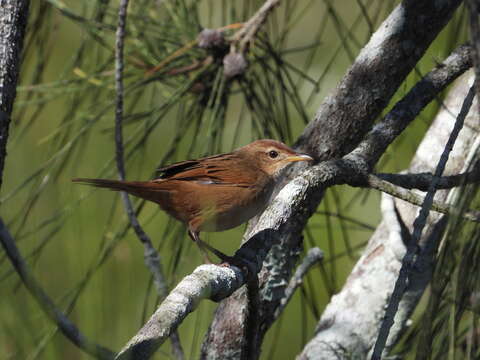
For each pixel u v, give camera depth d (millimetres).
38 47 8617
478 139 7023
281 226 6246
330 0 9086
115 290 5203
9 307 3592
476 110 7590
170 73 8297
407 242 7738
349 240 10961
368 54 7273
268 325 7434
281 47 8805
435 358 5199
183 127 8500
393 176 6938
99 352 4121
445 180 6910
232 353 7312
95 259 7301
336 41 11664
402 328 7766
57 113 9234
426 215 5227
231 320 7324
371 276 7918
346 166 6562
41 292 4023
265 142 8133
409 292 7723
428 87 6988
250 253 6035
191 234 8062
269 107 8594
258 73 9086
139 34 8445
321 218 10969
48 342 3889
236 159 8055
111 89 8383
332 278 8727
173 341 7219
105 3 8445
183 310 4785
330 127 7477
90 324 4234
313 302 8672
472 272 5074
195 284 5109
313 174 6441
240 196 7922
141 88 8742
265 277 7250
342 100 7395
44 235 7148
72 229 4750
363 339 7766
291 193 6363
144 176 10609
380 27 7297
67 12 8094
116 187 7328
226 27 8203
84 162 9117
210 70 8344
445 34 9336
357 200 11148
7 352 3527
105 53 9398
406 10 7094
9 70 5953
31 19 8758
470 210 5254
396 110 6949
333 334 7824
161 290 7184
